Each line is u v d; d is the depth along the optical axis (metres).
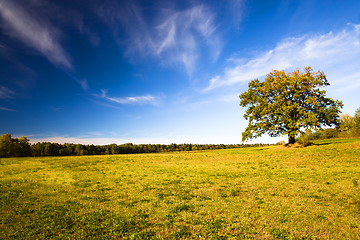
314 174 17.38
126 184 15.83
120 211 9.30
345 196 10.89
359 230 6.92
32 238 6.63
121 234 6.85
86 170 24.47
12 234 6.86
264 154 36.53
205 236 6.61
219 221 7.84
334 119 39.22
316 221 7.75
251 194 11.95
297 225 7.39
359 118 63.44
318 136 79.69
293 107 38.53
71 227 7.52
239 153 42.78
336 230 6.96
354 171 17.69
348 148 29.78
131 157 43.38
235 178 17.25
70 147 123.81
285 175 17.64
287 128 42.38
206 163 30.34
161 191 13.25
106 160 36.94
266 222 7.73
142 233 6.84
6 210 9.49
